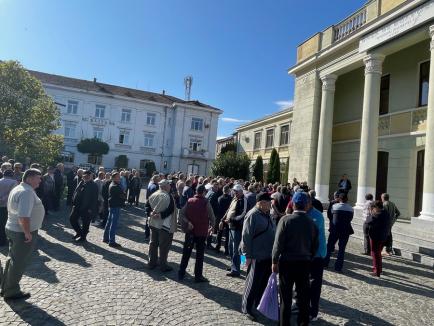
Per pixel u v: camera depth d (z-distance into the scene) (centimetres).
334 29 1772
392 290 667
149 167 5053
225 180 1246
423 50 1470
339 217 793
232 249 734
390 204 991
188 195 1134
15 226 493
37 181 514
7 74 1933
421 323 512
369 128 1426
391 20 1362
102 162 5100
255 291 495
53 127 2133
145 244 931
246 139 3850
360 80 1862
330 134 1777
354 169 1845
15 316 443
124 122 5225
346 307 562
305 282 436
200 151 5384
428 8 1191
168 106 5397
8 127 1916
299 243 434
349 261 891
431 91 1135
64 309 473
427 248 939
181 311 493
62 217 1249
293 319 507
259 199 517
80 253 780
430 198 1096
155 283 612
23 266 500
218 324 459
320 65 1872
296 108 2069
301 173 1950
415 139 1463
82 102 5044
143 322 447
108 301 511
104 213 1173
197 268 639
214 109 5494
